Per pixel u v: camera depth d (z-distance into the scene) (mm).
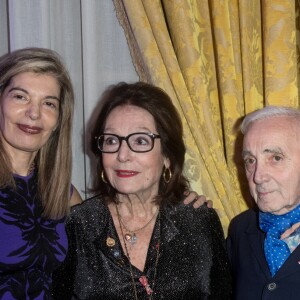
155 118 1871
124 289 1798
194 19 2117
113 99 1907
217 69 2139
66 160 1922
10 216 1786
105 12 2369
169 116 1896
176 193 1978
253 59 2115
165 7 2105
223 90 2107
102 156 1887
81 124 2432
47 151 1913
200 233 1918
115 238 1862
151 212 1953
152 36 2102
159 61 2098
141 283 1804
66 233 1882
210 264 1896
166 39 2084
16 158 1858
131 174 1839
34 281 1787
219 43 2098
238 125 2113
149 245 1862
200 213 1955
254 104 2113
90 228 1879
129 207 1933
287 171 1645
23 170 1878
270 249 1688
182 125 2074
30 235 1802
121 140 1832
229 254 1934
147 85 1951
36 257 1795
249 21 2090
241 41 2086
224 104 2107
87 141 2340
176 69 2086
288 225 1687
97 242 1847
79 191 2443
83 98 2377
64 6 2383
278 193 1656
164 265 1843
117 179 1851
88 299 1804
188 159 2121
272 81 2062
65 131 1919
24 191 1845
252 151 1689
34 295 1781
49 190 1875
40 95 1776
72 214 1907
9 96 1771
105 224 1888
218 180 2115
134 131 1835
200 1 2123
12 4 2240
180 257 1868
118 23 2375
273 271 1665
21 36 2250
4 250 1745
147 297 1796
